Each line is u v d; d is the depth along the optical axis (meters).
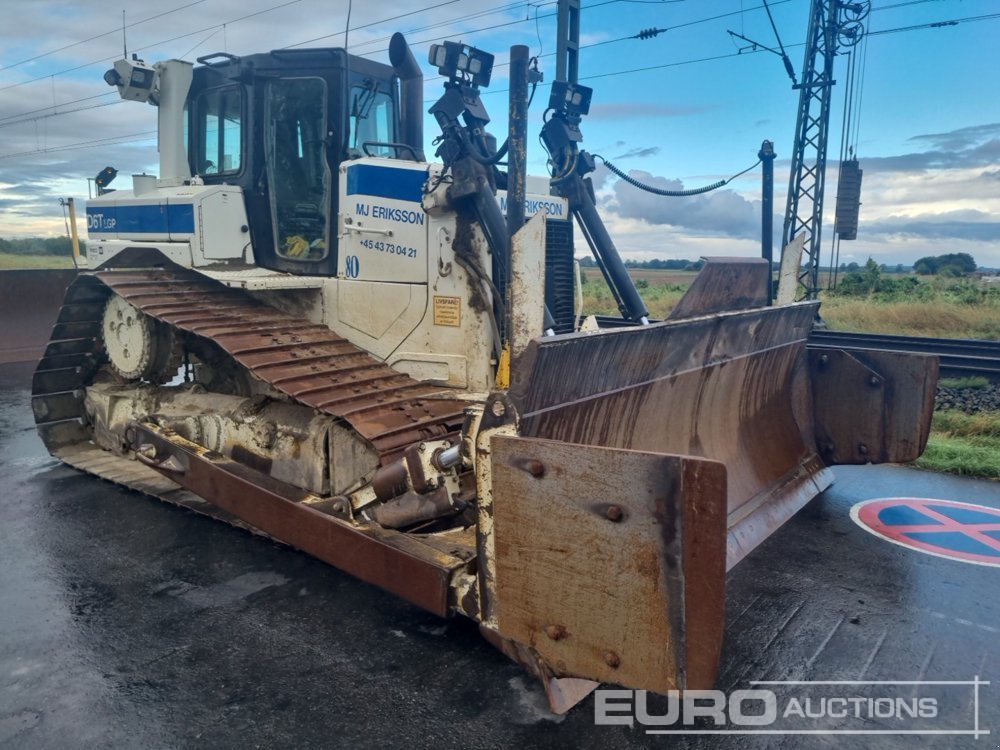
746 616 3.64
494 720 2.84
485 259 4.12
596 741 2.73
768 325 4.26
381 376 4.20
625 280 4.91
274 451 4.38
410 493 3.31
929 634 3.48
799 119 15.53
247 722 2.81
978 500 5.26
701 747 2.71
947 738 2.77
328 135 4.61
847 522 4.84
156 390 5.54
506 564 2.59
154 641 3.38
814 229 15.39
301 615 3.63
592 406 2.95
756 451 4.51
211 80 5.26
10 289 10.73
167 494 5.08
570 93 4.95
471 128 4.07
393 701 2.95
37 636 3.41
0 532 4.62
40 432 6.00
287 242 4.94
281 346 4.19
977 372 9.04
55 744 2.68
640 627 2.26
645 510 2.19
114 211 5.73
